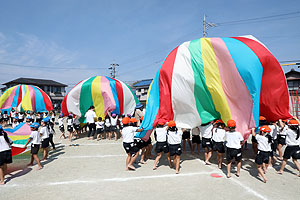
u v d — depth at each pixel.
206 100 6.79
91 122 10.98
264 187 4.92
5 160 5.12
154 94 7.32
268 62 6.55
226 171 6.07
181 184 5.11
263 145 5.28
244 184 5.09
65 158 7.50
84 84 11.62
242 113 6.39
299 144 5.55
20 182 5.25
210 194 4.55
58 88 43.59
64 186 5.00
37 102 16.83
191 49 7.07
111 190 4.77
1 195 4.51
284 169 6.22
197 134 7.93
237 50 6.53
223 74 6.57
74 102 11.54
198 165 6.68
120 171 6.10
